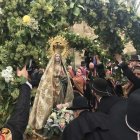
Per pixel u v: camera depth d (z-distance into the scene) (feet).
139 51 25.18
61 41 21.62
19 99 9.68
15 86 18.84
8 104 19.16
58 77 21.68
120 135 6.93
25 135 20.06
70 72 25.21
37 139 20.44
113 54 25.73
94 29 24.44
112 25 23.56
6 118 19.24
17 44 19.93
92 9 22.81
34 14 20.63
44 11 20.72
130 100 6.98
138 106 6.81
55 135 20.44
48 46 21.47
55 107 21.91
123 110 7.41
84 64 27.25
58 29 21.52
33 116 21.15
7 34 21.56
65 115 20.35
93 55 26.32
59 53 21.72
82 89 22.54
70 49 26.07
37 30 20.31
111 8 23.48
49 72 21.40
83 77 23.20
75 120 7.75
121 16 23.76
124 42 25.26
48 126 20.21
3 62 19.71
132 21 24.12
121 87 21.01
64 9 21.54
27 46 19.83
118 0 23.72
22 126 9.18
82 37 25.46
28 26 19.99
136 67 17.37
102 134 7.08
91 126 7.32
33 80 21.90
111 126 7.16
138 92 7.08
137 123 6.83
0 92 18.99
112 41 25.04
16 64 19.95
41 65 21.83
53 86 21.63
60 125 19.99
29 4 21.67
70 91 22.20
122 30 24.50
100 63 25.82
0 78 18.86
